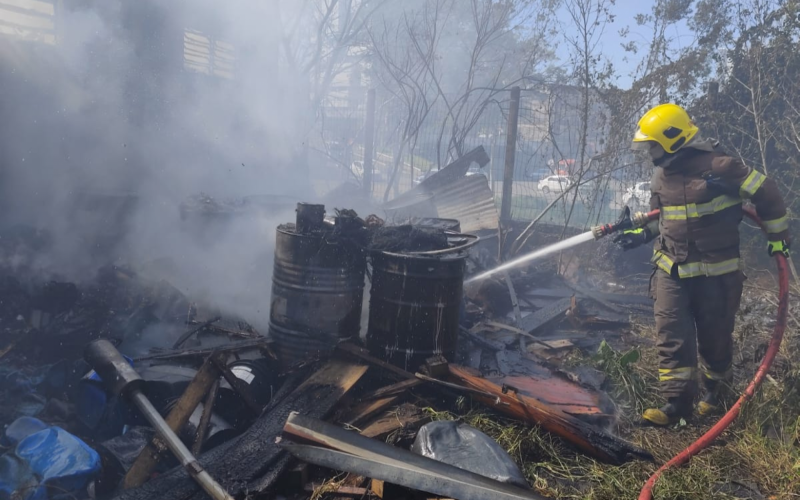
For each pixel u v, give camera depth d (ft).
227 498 7.63
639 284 24.93
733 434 10.89
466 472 8.08
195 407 9.72
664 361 11.57
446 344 12.22
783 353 14.82
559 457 9.78
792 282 22.22
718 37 26.07
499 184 31.58
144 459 8.66
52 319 13.60
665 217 11.78
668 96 26.89
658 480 8.95
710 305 11.44
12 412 10.84
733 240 11.43
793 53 24.58
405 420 10.18
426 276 11.76
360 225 12.66
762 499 9.07
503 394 10.48
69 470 8.46
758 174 11.09
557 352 14.92
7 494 8.11
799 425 10.80
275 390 11.82
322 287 12.13
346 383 10.76
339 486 8.39
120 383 9.40
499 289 19.85
